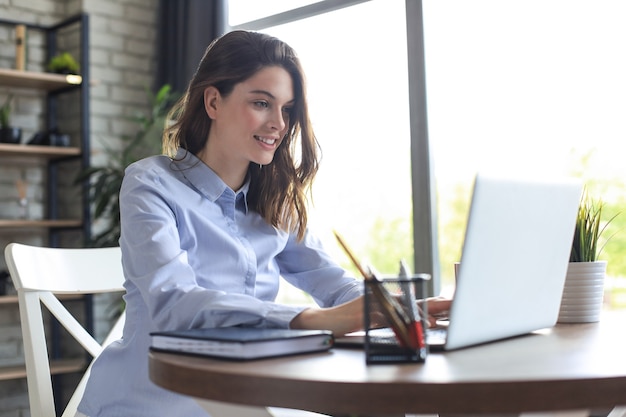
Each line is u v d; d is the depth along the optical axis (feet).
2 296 13.03
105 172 13.56
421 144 11.90
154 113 13.67
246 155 5.77
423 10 11.96
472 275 4.04
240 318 4.52
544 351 4.13
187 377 3.67
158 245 5.02
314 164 6.35
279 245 6.26
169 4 14.85
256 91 5.71
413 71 11.99
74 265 6.42
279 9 13.75
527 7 16.90
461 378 3.27
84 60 13.65
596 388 3.27
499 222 4.12
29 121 14.34
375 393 3.21
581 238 5.77
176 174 5.86
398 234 18.93
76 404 6.01
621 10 16.05
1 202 13.96
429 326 5.06
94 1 14.48
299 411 5.93
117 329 6.60
